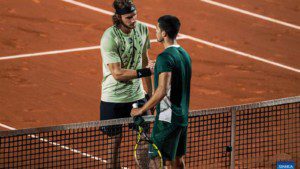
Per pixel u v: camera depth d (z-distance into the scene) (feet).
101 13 165.37
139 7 168.66
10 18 161.38
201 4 171.42
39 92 128.67
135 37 90.89
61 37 153.48
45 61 141.79
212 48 150.82
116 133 85.87
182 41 153.17
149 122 86.02
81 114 121.29
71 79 134.51
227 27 161.17
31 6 167.22
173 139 83.20
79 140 104.83
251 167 95.30
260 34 158.92
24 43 149.89
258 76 139.95
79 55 145.18
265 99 131.03
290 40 157.17
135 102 92.02
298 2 174.40
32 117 119.55
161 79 80.12
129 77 89.10
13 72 136.46
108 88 91.40
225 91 132.77
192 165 97.66
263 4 173.17
